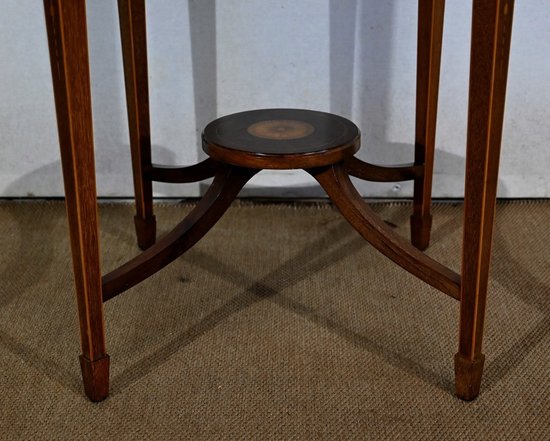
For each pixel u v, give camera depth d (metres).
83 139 0.75
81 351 0.97
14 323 1.03
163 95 1.33
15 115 1.35
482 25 0.69
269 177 1.40
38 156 1.39
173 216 1.36
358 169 1.11
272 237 1.27
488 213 0.77
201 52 1.30
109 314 1.05
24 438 0.83
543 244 1.24
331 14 1.27
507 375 0.92
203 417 0.85
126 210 1.39
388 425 0.84
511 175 1.39
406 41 1.28
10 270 1.17
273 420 0.85
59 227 1.31
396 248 0.91
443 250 1.23
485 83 0.71
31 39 1.29
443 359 0.95
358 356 0.96
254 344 0.98
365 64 1.30
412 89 1.32
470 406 0.87
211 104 1.34
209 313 1.05
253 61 1.31
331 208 1.38
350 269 1.17
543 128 1.35
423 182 1.18
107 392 0.88
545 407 0.86
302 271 1.17
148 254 0.92
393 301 1.08
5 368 0.94
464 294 0.82
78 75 0.72
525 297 1.08
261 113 1.11
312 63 1.31
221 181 0.99
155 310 1.06
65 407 0.87
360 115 1.34
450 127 1.35
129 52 1.11
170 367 0.94
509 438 0.82
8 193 1.42
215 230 1.30
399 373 0.92
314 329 1.01
